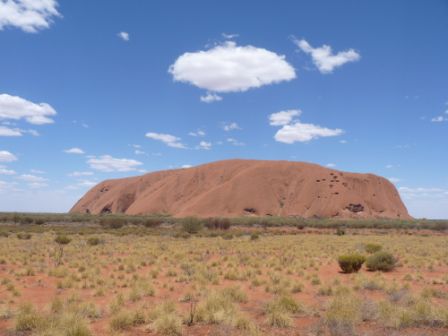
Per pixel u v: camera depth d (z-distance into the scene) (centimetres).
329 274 2062
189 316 1084
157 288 1634
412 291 1528
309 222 9062
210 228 6981
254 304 1332
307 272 2091
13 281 1792
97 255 2750
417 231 7525
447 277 1875
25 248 3098
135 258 2541
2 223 7881
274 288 1564
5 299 1414
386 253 2253
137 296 1404
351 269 2114
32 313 1078
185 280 1816
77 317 1020
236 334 966
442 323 1028
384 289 1583
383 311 1083
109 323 1031
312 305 1289
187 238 4641
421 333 944
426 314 1070
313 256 2802
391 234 6294
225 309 1133
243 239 4516
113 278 1853
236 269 2045
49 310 1195
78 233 5047
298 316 1155
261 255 2791
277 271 2061
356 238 4850
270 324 1055
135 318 1081
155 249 3133
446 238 5122
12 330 1007
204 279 1770
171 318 1005
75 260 2422
